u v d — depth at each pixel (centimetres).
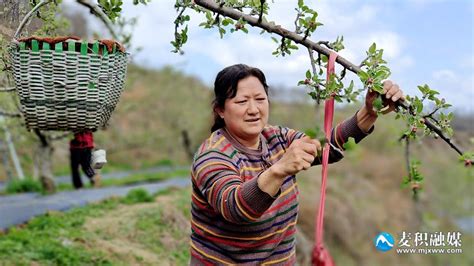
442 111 291
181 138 2692
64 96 293
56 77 289
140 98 2041
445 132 294
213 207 272
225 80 287
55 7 365
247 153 291
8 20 348
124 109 1430
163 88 2361
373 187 1744
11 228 766
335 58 291
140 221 873
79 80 292
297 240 1110
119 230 829
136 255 747
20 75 289
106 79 299
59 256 657
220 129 298
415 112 288
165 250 815
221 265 291
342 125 317
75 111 297
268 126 315
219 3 303
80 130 312
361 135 315
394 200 1683
